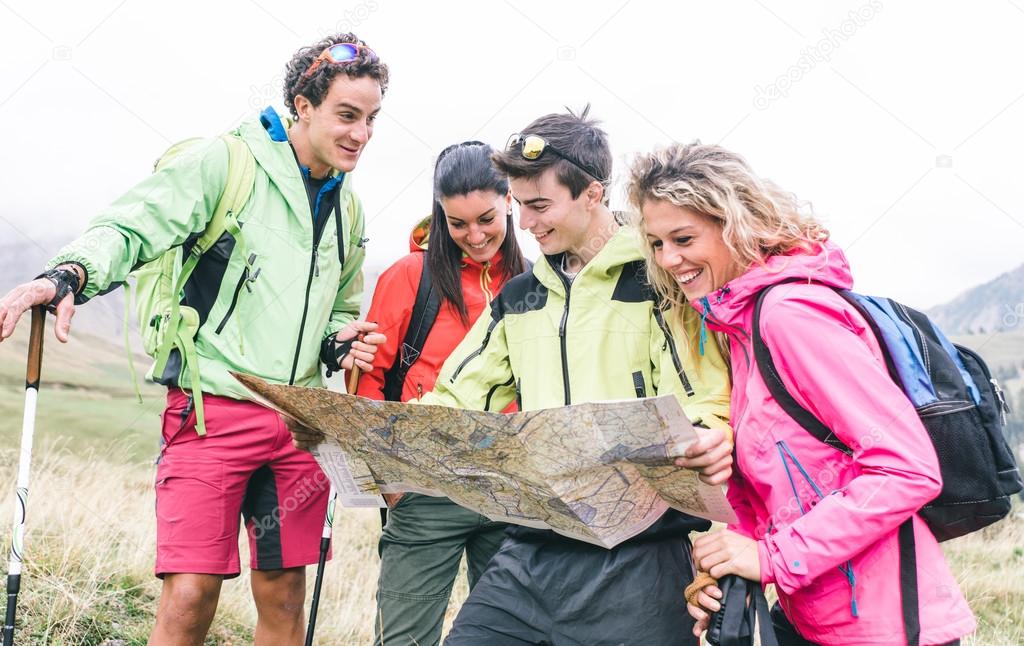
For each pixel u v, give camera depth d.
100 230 3.02
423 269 3.69
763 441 2.40
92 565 4.52
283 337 3.40
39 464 5.91
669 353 2.68
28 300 2.69
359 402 2.46
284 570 3.63
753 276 2.38
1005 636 4.83
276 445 3.46
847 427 2.23
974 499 2.27
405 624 3.63
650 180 2.46
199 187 3.27
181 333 3.34
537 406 2.79
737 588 2.34
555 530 2.64
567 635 2.68
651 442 2.31
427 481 2.70
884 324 2.35
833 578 2.32
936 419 2.26
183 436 3.39
